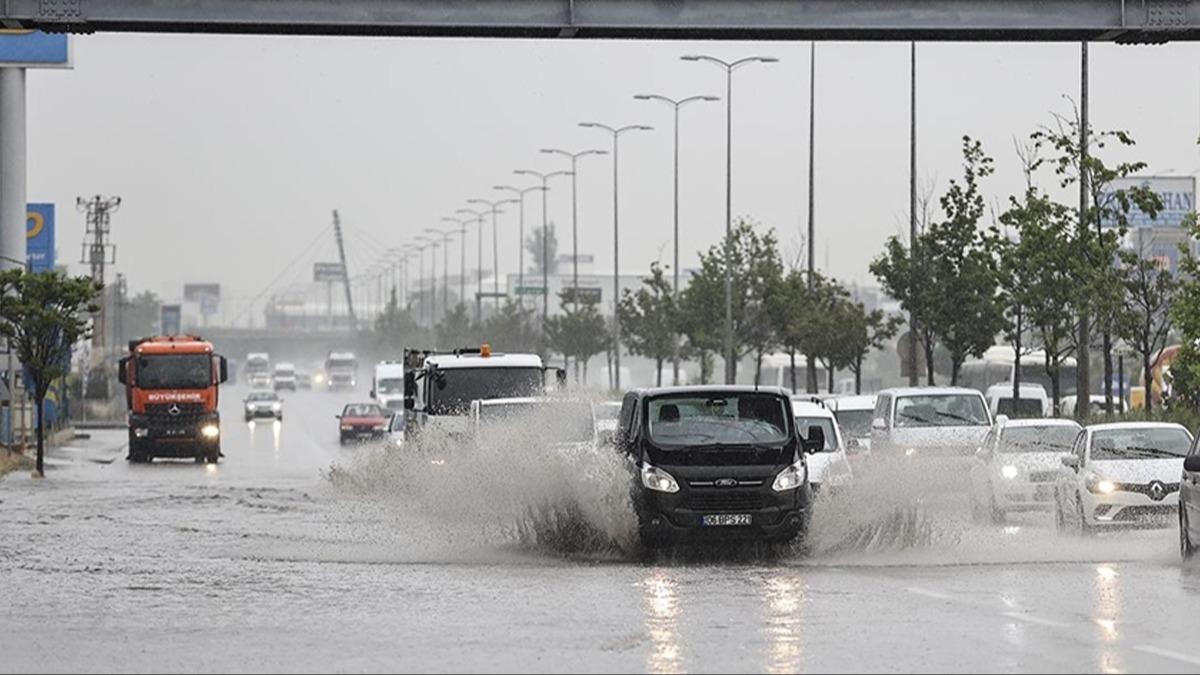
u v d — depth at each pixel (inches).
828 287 6225.4
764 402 2180.1
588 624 1504.7
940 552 2194.9
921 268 4776.1
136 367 5378.9
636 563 2112.5
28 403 5940.0
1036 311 4153.5
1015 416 4382.4
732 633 1433.3
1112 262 4101.9
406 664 1284.4
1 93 6122.1
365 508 3238.2
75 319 4626.0
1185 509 2007.9
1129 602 1631.4
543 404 2878.9
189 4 2204.7
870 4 2241.6
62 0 2196.1
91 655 1358.3
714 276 7057.1
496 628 1486.2
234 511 3176.7
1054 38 2293.3
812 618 1525.6
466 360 3678.6
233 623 1549.0
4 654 1365.7
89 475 4598.9
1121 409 4581.7
